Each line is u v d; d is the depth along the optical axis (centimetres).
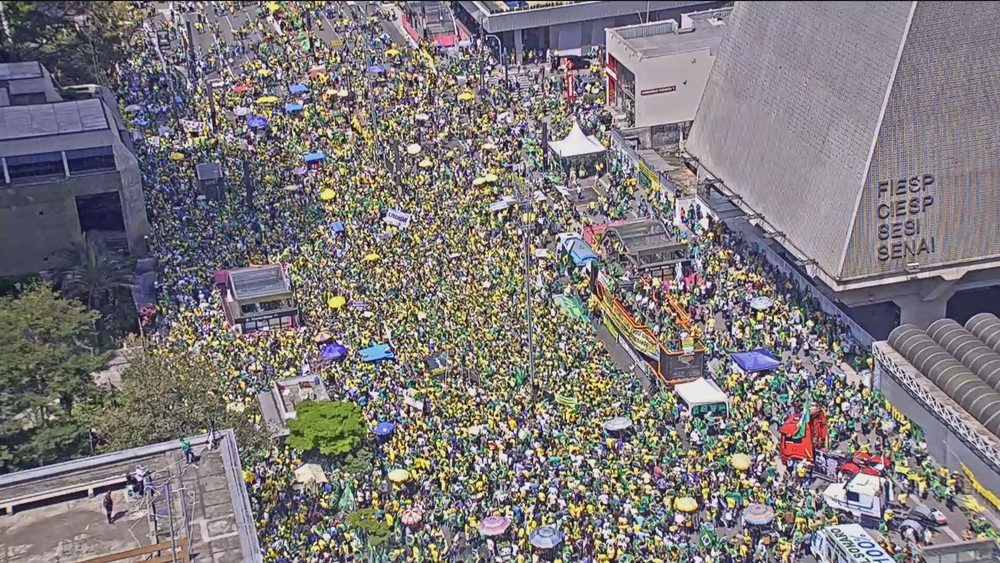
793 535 10688
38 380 12088
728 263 15775
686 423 12275
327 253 16162
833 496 10962
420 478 11412
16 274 16688
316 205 17562
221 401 12225
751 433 11969
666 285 15175
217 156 19450
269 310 14600
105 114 17550
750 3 16125
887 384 12900
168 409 11762
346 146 19425
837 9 14275
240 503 8875
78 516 8938
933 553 10088
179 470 9394
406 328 14125
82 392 12175
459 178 18125
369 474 11656
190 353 13275
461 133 19825
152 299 15662
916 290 14362
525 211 16512
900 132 13612
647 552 10338
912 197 13850
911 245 14012
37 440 11338
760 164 15712
